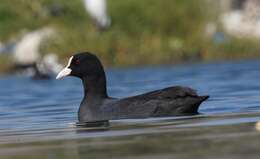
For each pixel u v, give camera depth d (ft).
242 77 79.46
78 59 50.34
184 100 45.75
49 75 106.01
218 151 30.27
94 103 48.83
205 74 86.89
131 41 119.75
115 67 112.98
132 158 30.07
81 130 41.27
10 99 70.23
